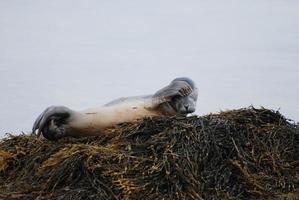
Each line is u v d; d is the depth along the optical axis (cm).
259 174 2853
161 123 3072
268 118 3156
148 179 2744
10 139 3288
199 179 2775
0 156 3103
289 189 2794
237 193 2744
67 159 2845
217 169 2820
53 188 2777
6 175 3030
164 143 2905
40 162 3005
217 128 2980
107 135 3114
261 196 2734
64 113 3244
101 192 2709
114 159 2839
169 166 2775
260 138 3012
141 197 2681
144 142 2966
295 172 2884
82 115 3291
